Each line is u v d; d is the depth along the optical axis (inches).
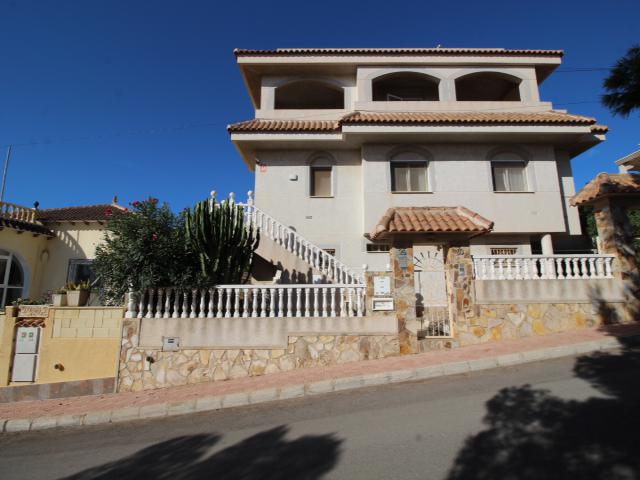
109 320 348.5
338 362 342.6
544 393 228.4
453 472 149.3
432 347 354.9
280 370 341.1
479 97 724.7
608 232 411.8
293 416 234.8
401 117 549.0
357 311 355.6
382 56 636.1
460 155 566.6
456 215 378.6
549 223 544.1
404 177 566.6
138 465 186.1
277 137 557.9
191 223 364.8
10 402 330.0
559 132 531.5
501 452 161.9
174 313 350.9
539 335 374.3
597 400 209.9
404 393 257.9
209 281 352.2
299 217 573.6
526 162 567.5
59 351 344.8
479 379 271.6
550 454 156.7
